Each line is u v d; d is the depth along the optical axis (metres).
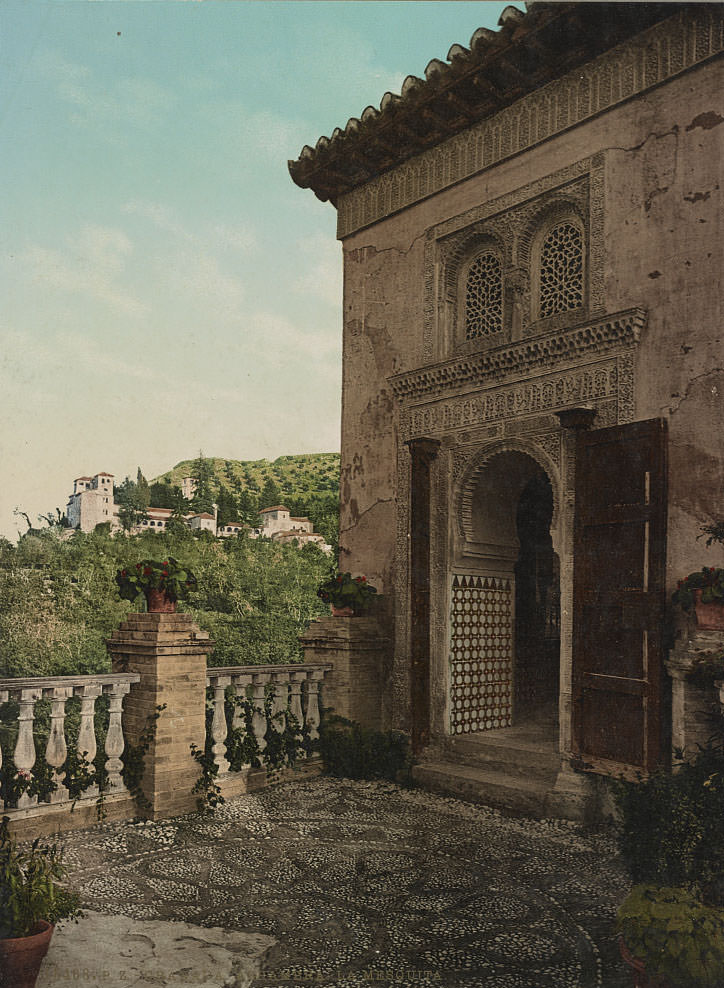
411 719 7.28
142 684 5.79
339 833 5.12
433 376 7.52
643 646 5.46
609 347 6.13
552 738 6.93
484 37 6.45
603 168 6.31
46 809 5.19
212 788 5.96
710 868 3.79
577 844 4.84
